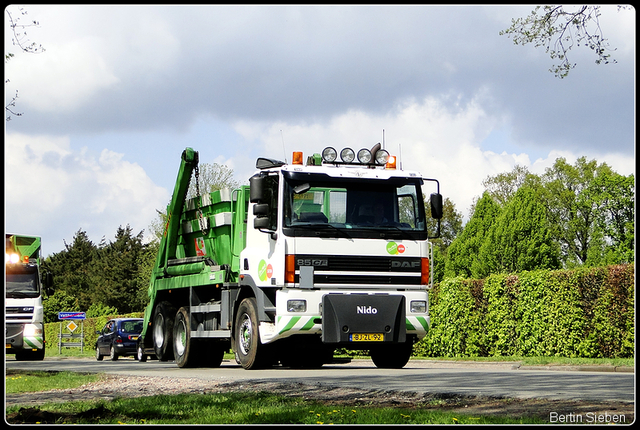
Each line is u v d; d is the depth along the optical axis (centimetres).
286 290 1342
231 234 1638
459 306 2411
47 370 1641
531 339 2202
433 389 954
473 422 692
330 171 1386
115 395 1040
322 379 1134
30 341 2583
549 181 6391
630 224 5628
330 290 1356
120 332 2889
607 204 5716
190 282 1803
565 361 1759
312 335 1380
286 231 1343
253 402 872
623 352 1977
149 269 6625
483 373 1277
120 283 8500
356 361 2169
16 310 2573
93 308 6800
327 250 1352
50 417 789
